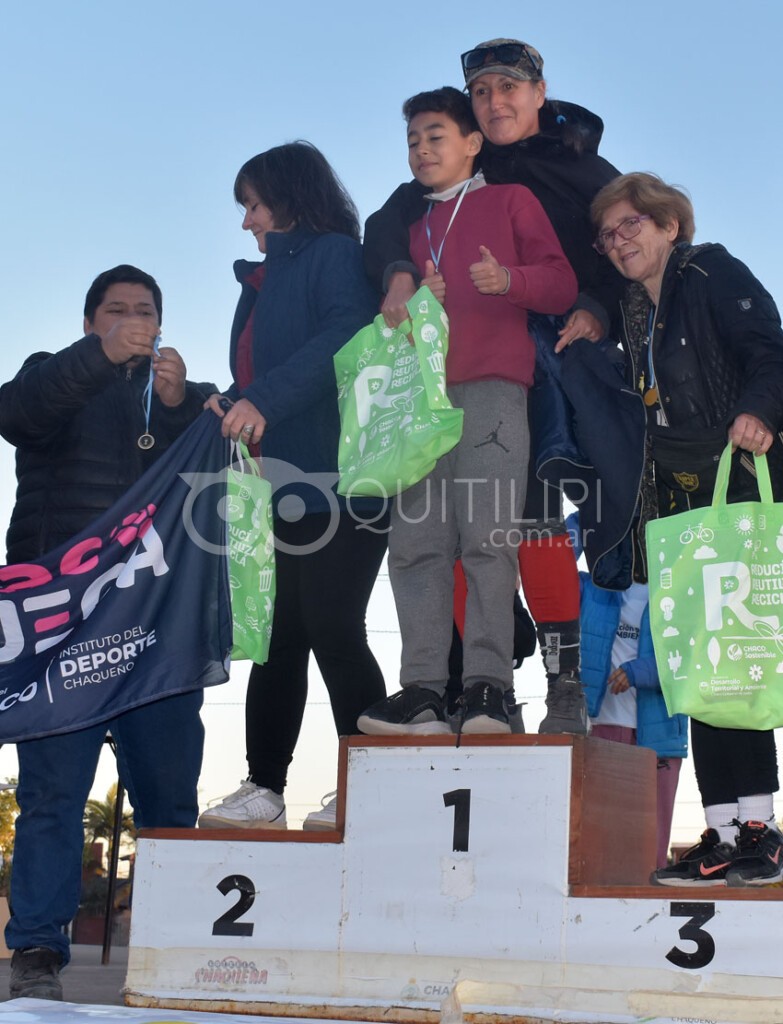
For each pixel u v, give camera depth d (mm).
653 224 3469
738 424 3115
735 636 3035
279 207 3949
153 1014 2846
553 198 3863
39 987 3354
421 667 3381
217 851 3264
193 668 3555
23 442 3854
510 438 3432
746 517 3078
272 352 3900
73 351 3666
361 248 3908
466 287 3564
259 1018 2898
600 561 3479
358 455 3451
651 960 2828
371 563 3727
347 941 3092
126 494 3654
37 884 3463
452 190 3715
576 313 3590
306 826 3549
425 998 2986
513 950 2943
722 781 3221
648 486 3465
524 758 3023
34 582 3594
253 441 3621
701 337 3373
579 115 3979
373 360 3559
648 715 4969
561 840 2955
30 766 3576
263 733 3758
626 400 3410
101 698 3523
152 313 4035
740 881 2982
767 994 2723
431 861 3057
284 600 3822
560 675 3355
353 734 3424
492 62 3854
